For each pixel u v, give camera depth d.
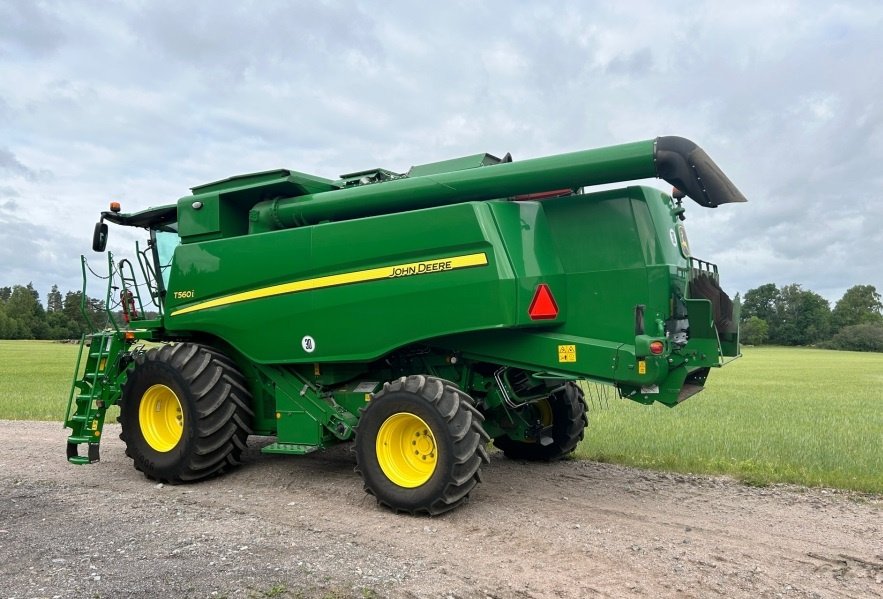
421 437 5.76
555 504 5.96
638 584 4.09
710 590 4.01
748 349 98.50
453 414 5.47
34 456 8.31
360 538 4.95
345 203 6.63
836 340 97.75
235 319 7.02
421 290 5.87
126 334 7.84
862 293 123.31
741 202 5.58
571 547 4.76
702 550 4.71
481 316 5.55
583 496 6.25
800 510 5.81
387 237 6.07
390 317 6.03
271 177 6.95
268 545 4.75
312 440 6.73
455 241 5.70
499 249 5.54
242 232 7.54
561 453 7.74
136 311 8.06
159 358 6.99
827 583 4.16
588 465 7.67
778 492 6.41
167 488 6.68
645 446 8.64
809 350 93.56
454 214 5.72
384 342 6.06
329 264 6.39
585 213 5.91
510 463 7.81
